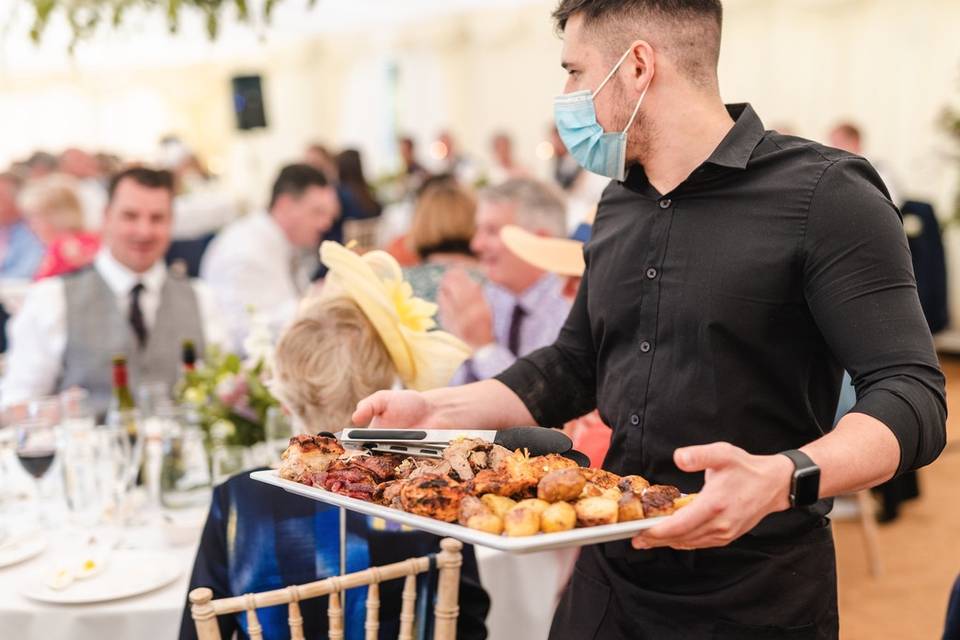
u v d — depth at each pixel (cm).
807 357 133
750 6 791
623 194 151
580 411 165
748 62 802
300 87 1220
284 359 173
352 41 1179
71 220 484
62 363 331
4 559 186
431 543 166
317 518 165
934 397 114
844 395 253
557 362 162
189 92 1289
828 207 125
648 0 134
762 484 100
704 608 136
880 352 118
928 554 376
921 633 305
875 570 354
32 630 165
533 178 327
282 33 1021
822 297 125
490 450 114
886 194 130
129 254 331
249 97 865
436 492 102
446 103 1120
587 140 141
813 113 770
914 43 705
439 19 1101
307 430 174
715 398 134
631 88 136
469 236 352
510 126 1073
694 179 135
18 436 208
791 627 135
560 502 98
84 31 260
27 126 1269
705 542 100
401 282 179
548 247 238
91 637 164
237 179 1257
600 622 147
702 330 134
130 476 215
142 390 257
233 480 167
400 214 760
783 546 136
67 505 211
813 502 102
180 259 621
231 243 456
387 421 150
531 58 1041
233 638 166
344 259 167
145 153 1302
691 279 136
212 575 163
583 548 155
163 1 256
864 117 741
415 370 175
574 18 139
